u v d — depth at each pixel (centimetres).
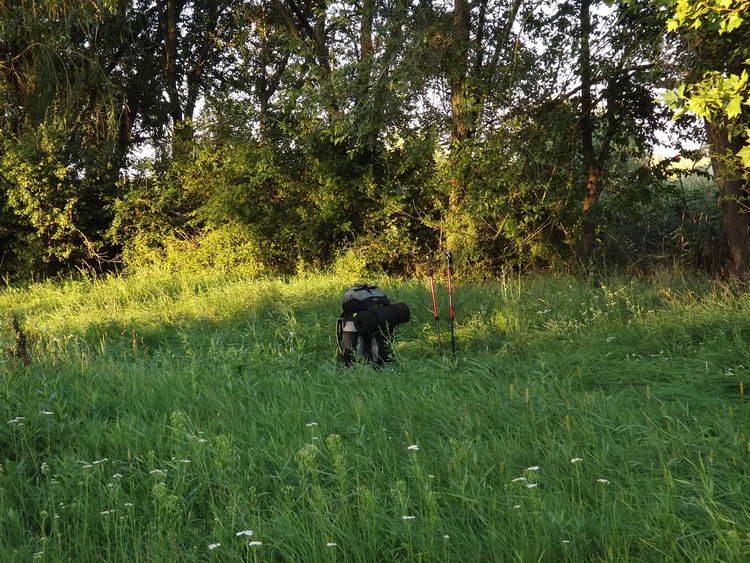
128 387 638
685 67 1155
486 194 1472
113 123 1877
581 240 1529
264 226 1700
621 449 450
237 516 381
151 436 505
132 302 1286
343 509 366
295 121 1748
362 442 479
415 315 1059
